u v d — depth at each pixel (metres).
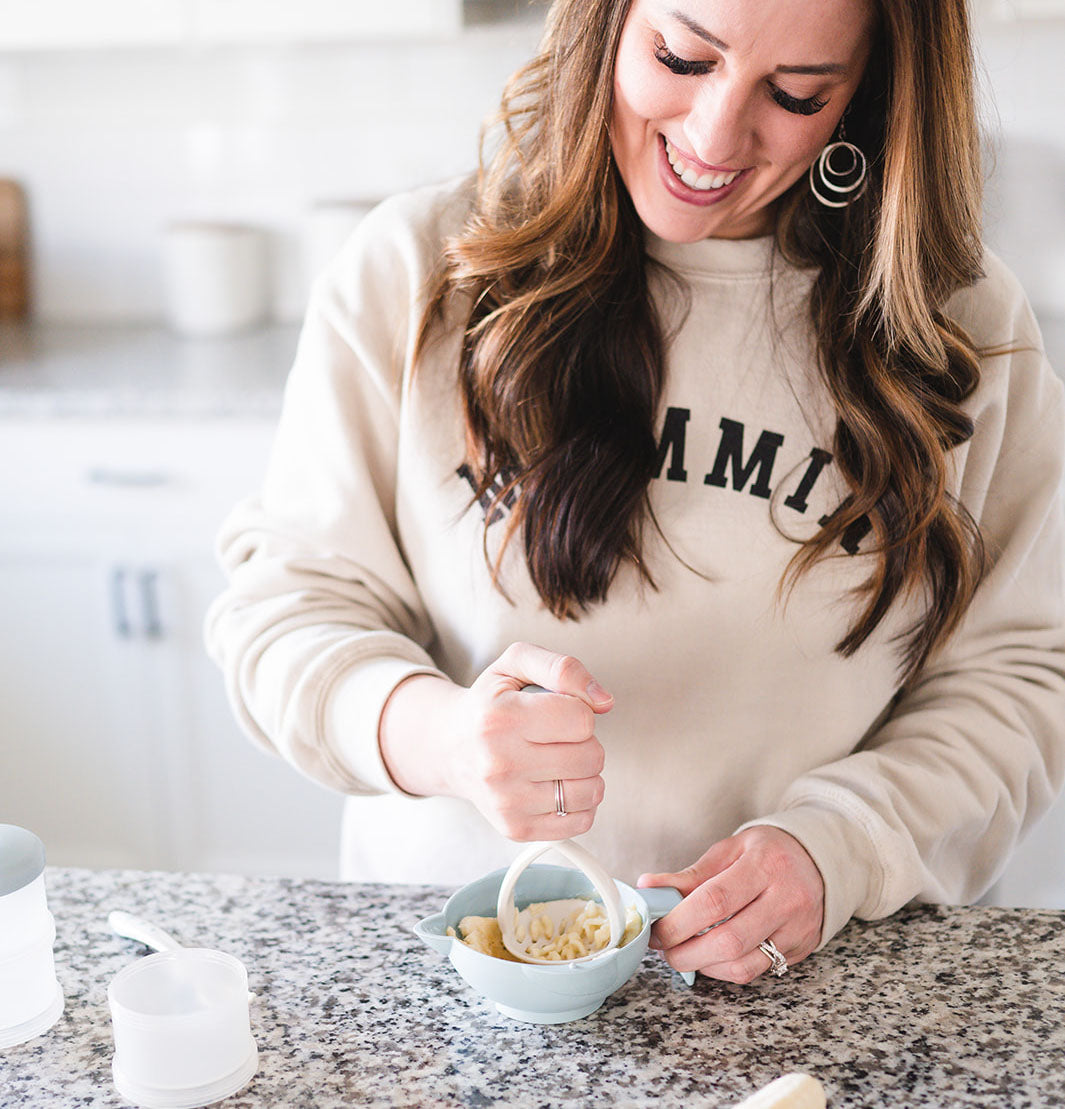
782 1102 0.68
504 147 1.07
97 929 0.90
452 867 1.11
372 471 1.13
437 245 1.10
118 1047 0.74
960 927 0.91
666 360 1.05
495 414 1.03
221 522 2.26
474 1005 0.82
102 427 2.24
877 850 0.93
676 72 0.88
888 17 0.87
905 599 1.06
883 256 0.96
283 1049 0.78
